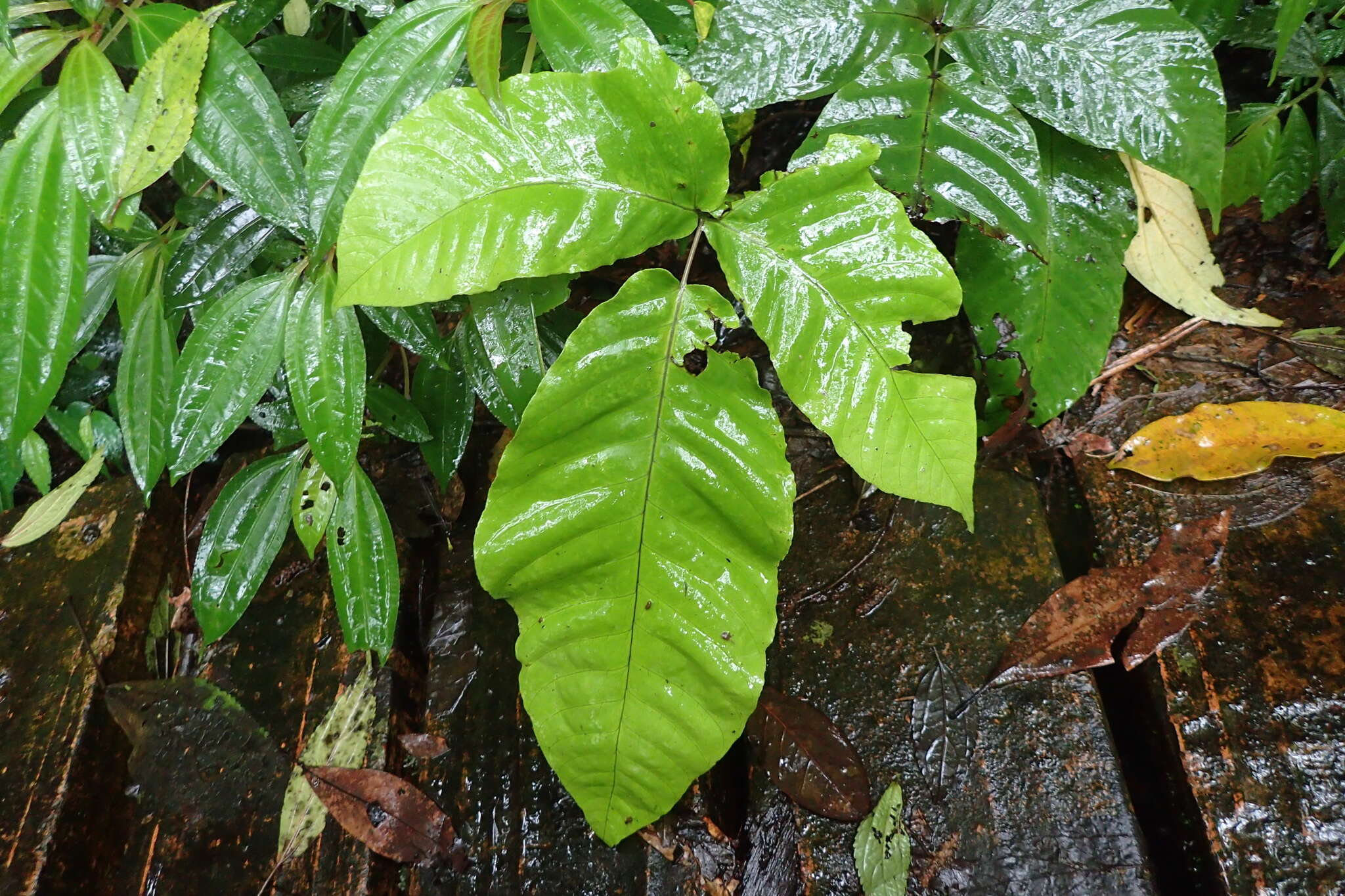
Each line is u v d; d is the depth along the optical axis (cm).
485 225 72
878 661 85
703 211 74
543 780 85
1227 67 100
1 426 76
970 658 84
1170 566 84
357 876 83
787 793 82
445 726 87
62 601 90
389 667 88
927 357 90
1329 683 80
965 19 79
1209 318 90
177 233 86
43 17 79
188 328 93
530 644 75
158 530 94
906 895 79
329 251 78
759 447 74
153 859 85
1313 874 77
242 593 84
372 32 76
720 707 75
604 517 74
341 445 78
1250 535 85
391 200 72
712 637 75
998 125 76
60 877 83
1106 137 78
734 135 94
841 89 77
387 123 75
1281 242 95
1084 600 84
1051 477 91
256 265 89
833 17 78
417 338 80
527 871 83
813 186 74
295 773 86
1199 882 79
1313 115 96
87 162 76
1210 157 77
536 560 74
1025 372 85
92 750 86
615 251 74
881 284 73
